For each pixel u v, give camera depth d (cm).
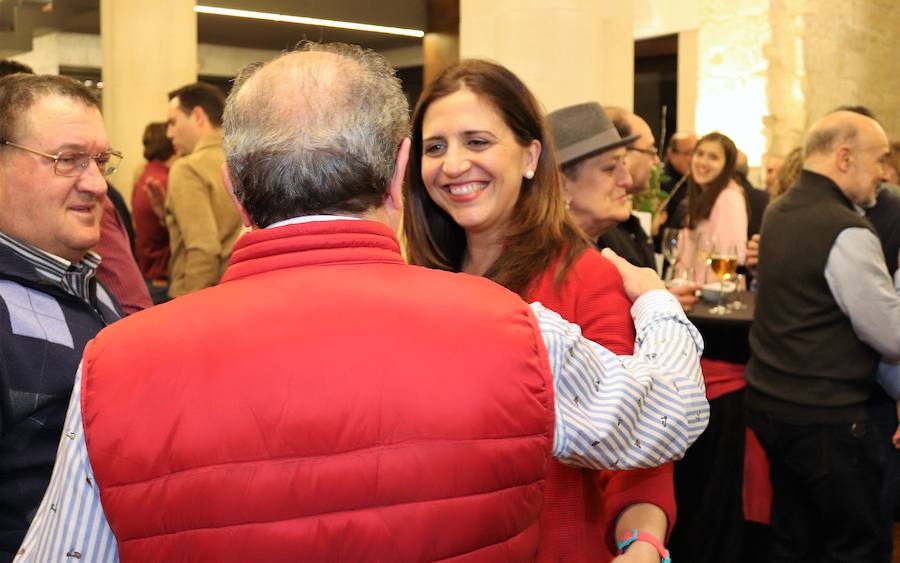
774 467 310
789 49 802
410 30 998
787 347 288
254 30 1115
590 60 390
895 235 320
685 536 316
